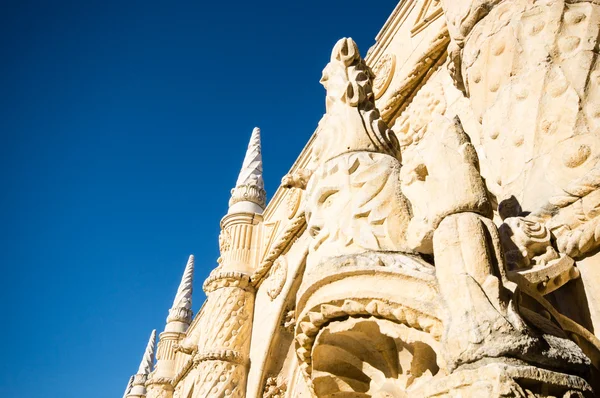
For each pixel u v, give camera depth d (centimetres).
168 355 1574
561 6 278
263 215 980
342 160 281
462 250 185
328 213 270
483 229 188
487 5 313
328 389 258
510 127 278
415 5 595
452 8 346
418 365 221
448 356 170
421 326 196
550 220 242
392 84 593
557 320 204
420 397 171
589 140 242
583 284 230
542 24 280
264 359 782
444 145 209
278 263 822
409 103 557
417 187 224
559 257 230
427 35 553
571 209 236
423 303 194
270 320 796
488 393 151
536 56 276
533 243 230
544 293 219
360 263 221
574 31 272
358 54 343
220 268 959
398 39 614
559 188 245
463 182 196
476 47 311
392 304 206
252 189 1032
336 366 254
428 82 533
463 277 178
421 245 218
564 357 167
